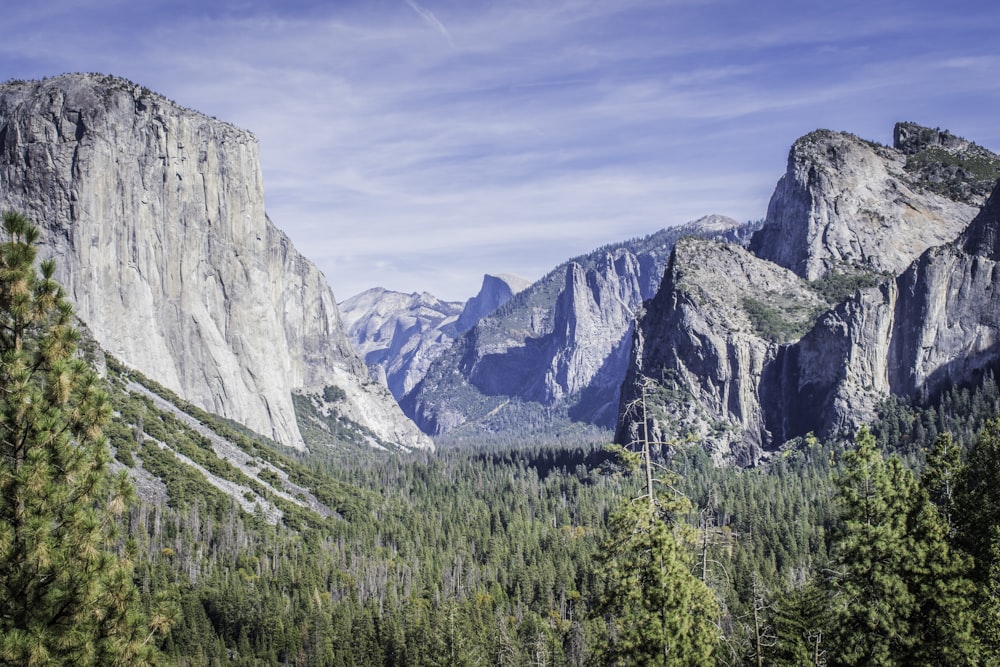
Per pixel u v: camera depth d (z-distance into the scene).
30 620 36.03
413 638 151.12
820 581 65.56
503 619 134.00
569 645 138.12
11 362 38.34
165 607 41.19
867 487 60.47
